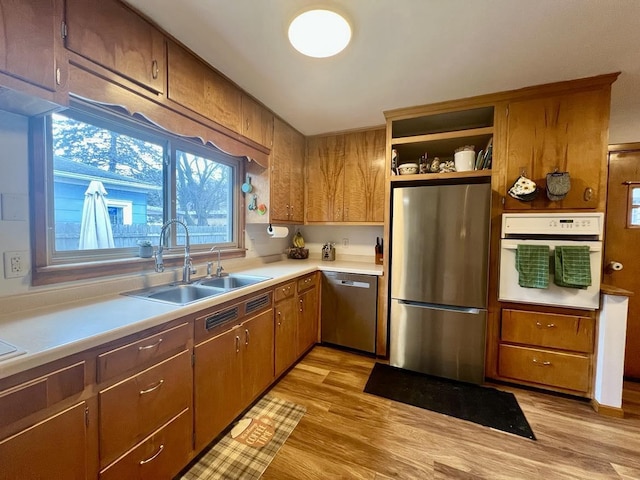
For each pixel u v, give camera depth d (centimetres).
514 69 181
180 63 155
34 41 96
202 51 162
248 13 132
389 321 261
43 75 98
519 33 146
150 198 182
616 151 239
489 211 210
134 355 107
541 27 142
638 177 235
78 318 110
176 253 196
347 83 199
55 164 133
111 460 100
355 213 294
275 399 197
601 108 191
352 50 161
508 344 216
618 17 134
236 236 256
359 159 292
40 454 81
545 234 200
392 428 169
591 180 194
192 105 163
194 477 134
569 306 197
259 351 188
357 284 267
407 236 237
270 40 152
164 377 120
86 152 146
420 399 199
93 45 115
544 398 202
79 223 144
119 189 163
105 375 98
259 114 229
